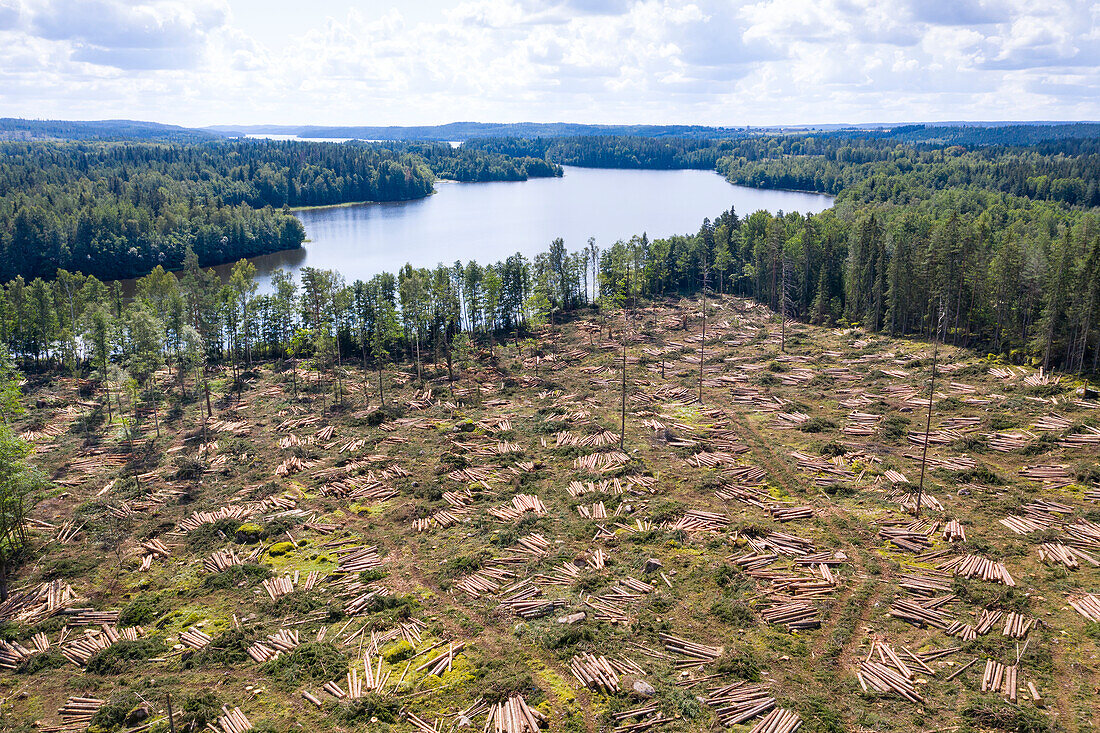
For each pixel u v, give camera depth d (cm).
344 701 3181
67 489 5872
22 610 4097
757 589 4038
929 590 3972
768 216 14938
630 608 3884
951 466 5644
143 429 7444
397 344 10756
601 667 3359
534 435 6819
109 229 17350
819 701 3100
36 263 16312
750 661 3369
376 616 3881
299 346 10019
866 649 3494
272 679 3388
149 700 3234
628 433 6712
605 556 4481
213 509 5412
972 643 3478
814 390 7831
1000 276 8862
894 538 4559
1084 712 2973
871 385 7862
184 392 8769
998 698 3078
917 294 10012
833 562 4312
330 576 4369
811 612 3778
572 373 9038
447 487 5644
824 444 6169
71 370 9750
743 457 6059
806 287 12344
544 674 3353
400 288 10125
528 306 11094
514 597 4028
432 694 3222
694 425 6919
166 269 17588
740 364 9081
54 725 3134
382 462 6241
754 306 12600
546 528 4884
